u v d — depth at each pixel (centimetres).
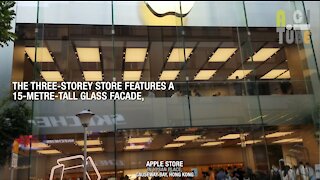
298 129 1227
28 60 1156
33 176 1057
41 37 1188
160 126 1155
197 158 1205
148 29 1258
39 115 1109
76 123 1116
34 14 1204
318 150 1209
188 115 1180
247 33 1295
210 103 1204
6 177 1043
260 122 1213
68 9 1232
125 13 1258
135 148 1140
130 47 1230
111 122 1135
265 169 1212
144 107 1166
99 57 1205
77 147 1096
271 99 1238
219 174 1205
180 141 1207
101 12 1248
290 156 1215
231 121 1199
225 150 1239
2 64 1133
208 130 1203
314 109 1241
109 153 1110
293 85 1259
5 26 781
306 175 1193
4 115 1088
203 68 1237
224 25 1295
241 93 1231
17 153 1066
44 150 1080
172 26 1271
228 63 1260
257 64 1270
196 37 1271
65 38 1205
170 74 1217
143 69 1209
